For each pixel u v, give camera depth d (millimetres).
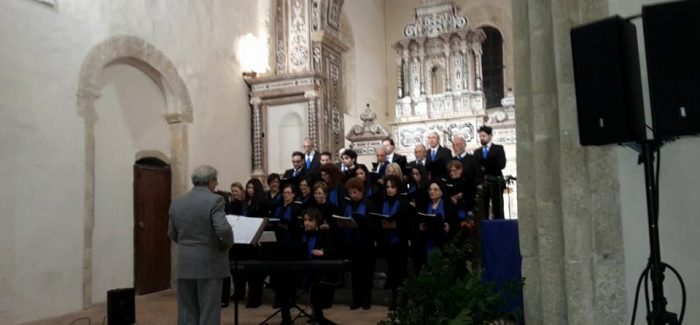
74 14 8305
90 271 8336
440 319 3561
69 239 8008
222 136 11289
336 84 13008
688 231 3607
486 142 8836
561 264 3990
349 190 7512
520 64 4328
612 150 3875
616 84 3219
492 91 19562
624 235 3859
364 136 14281
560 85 3939
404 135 15852
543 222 4055
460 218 7188
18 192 7328
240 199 8930
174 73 10148
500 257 5441
